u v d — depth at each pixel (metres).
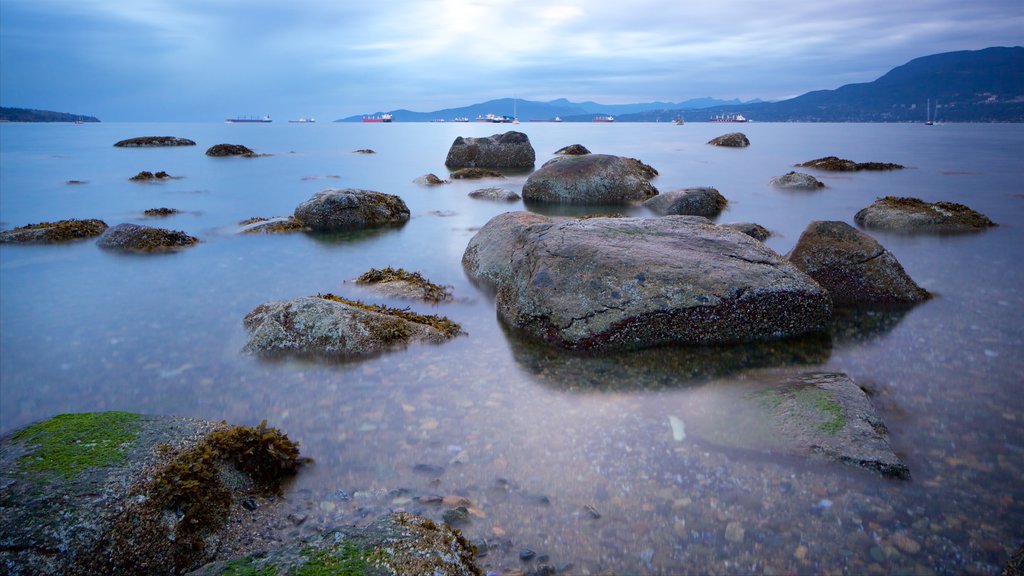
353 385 7.66
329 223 19.34
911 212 18.61
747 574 4.48
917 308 10.66
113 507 4.43
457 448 6.17
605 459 5.94
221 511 4.91
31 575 3.99
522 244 10.96
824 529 4.94
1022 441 6.28
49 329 9.84
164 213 21.89
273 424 6.69
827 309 9.43
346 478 5.66
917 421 6.72
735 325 9.02
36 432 5.27
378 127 163.88
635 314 8.80
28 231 17.03
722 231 10.45
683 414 6.81
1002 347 8.87
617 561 4.62
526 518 5.10
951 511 5.15
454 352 8.73
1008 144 61.78
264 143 73.25
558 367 8.20
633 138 83.25
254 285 12.48
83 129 118.00
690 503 5.27
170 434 5.42
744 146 61.00
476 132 116.38
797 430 6.18
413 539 4.27
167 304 11.20
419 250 15.88
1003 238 16.73
